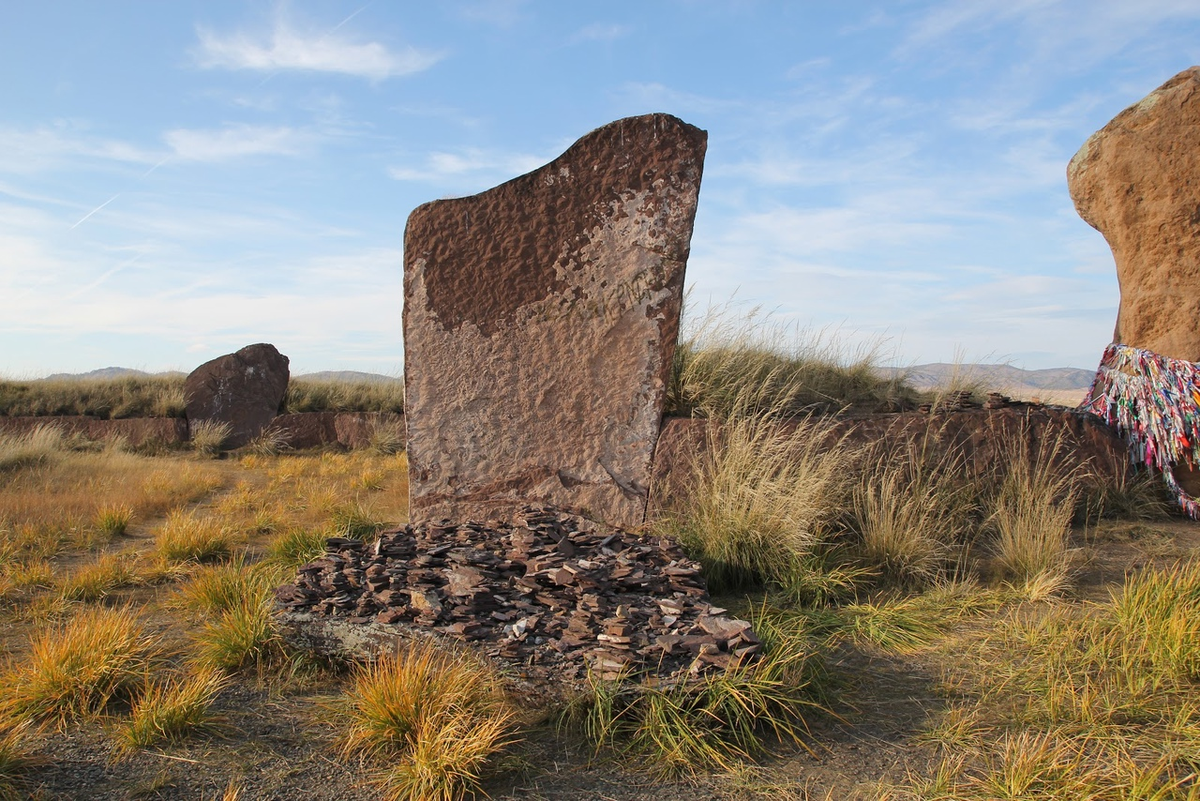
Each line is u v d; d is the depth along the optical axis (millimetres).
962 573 5598
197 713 3535
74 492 9695
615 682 3486
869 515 5902
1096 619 4379
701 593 4371
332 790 3045
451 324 6605
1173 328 7008
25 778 3098
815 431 6461
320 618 4172
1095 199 7660
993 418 6809
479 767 3109
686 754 3238
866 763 3227
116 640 4008
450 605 4168
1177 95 7086
